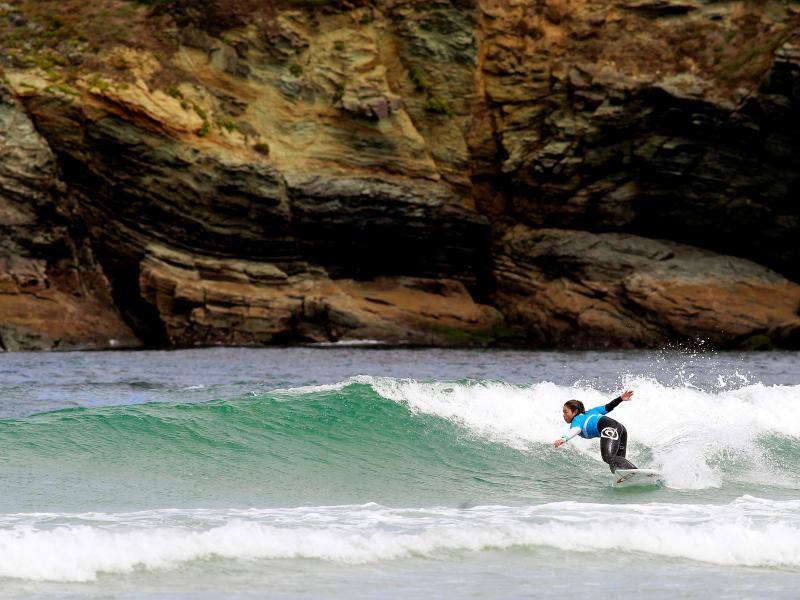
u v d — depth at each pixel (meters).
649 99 156.75
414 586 31.05
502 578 32.12
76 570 30.91
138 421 51.38
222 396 77.62
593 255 157.50
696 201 157.38
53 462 45.31
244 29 159.12
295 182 152.62
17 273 139.50
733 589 31.53
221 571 31.77
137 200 147.88
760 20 158.12
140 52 152.38
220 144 150.88
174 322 146.38
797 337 145.88
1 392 79.81
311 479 46.38
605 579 32.34
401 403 56.38
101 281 149.25
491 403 57.00
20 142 143.38
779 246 157.12
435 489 45.72
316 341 149.25
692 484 47.31
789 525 38.72
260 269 150.75
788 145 151.75
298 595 29.84
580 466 50.59
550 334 157.00
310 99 159.62
